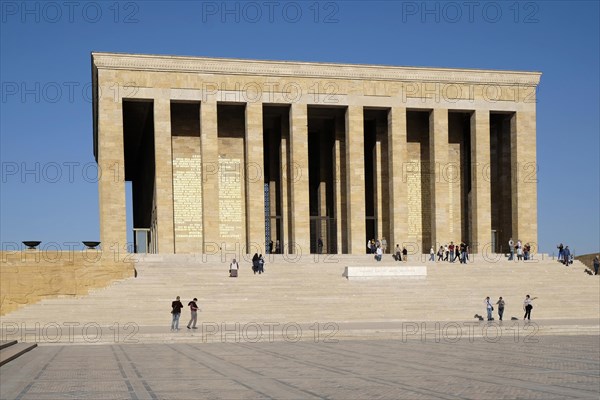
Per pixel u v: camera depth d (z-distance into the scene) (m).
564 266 52.84
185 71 56.44
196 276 46.03
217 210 56.97
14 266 41.97
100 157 54.69
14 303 41.75
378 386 18.02
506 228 64.50
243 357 25.59
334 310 41.00
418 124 64.81
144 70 55.66
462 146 65.25
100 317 39.00
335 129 63.06
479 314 42.06
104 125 54.56
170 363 23.86
